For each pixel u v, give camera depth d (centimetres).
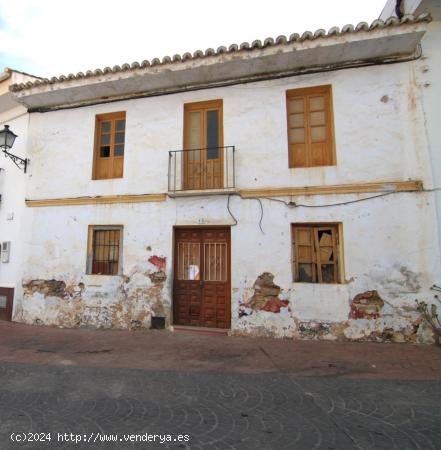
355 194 691
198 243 788
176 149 805
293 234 727
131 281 796
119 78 794
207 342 664
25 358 563
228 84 782
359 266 675
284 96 751
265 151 747
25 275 877
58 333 755
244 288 724
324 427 329
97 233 855
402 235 662
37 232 883
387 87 699
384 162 684
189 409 368
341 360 547
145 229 803
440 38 691
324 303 682
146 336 716
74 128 891
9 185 948
